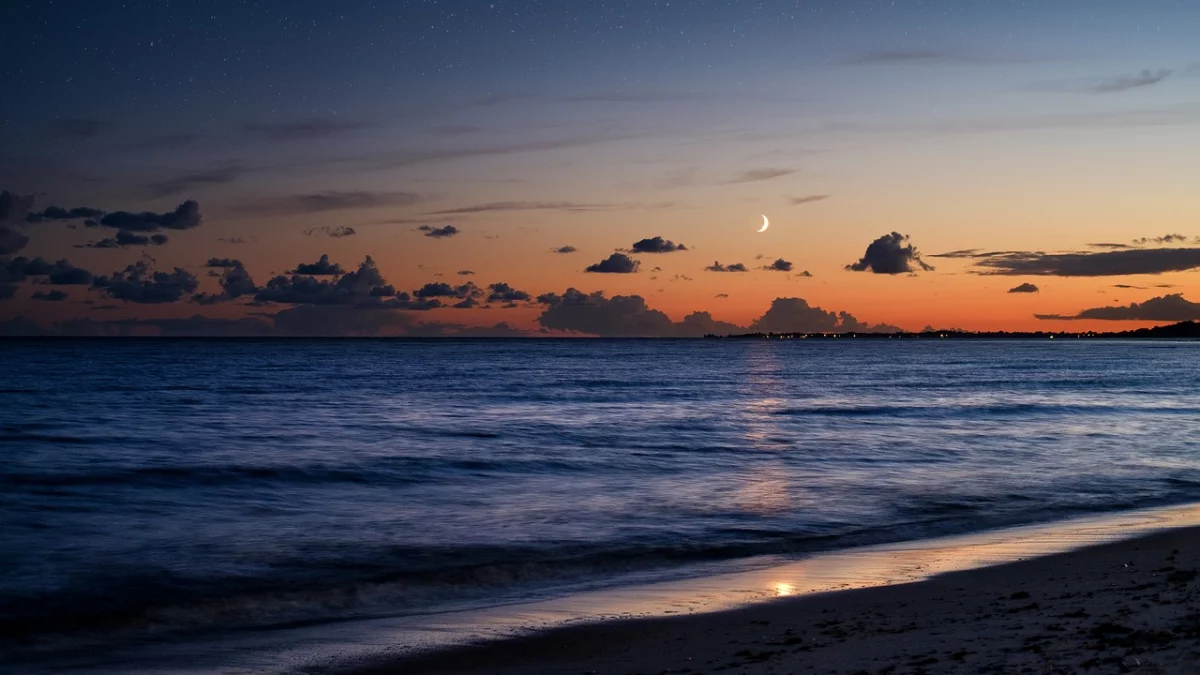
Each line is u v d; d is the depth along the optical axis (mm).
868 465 30641
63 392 70312
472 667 9977
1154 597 11078
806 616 11766
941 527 19953
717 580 14836
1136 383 94250
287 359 164875
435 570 15719
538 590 14492
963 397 71812
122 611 13172
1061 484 26234
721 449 35469
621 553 17125
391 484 26391
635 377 107188
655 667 9398
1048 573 14047
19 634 12062
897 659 8758
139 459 31500
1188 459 32500
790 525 20094
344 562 16422
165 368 119375
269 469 28531
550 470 29297
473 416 52031
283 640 11570
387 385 84688
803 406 61125
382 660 10461
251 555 16953
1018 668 7926
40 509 21922
